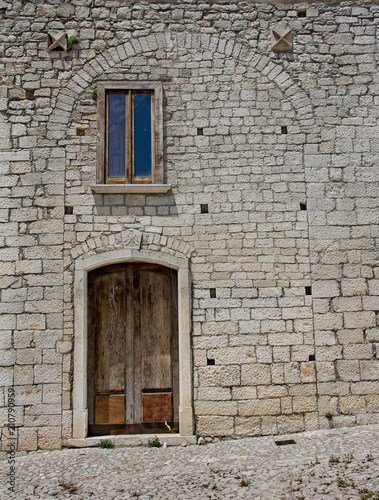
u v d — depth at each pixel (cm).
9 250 614
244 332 607
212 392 594
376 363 612
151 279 641
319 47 673
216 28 669
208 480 464
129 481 472
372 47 678
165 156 641
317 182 644
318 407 598
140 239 621
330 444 536
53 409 584
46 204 624
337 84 667
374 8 682
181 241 625
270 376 600
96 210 627
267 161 644
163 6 670
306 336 611
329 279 624
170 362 624
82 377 591
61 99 646
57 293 606
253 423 590
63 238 618
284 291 618
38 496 445
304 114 657
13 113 641
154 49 660
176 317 634
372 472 451
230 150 644
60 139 639
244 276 619
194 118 650
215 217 630
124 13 666
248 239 627
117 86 647
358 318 619
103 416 609
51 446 576
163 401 616
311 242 631
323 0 683
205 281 617
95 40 659
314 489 427
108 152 646
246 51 665
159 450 561
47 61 652
